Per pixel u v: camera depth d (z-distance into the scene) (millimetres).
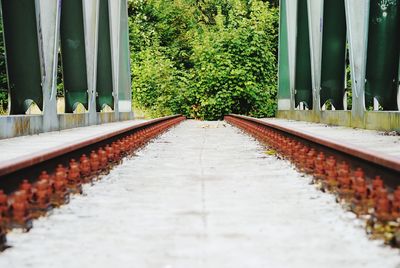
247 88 36938
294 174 8133
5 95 33281
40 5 15938
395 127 14070
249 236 4266
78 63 21188
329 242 4090
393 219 4324
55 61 17094
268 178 7715
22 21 15945
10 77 16203
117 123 24797
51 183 5758
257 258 3652
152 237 4270
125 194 6426
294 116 27250
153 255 3758
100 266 3547
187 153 11859
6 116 13359
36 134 15469
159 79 39875
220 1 58719
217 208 5434
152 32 52062
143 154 11742
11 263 3674
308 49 26312
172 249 3906
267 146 13305
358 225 4633
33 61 16219
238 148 13172
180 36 56344
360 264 3525
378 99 16656
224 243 4047
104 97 26031
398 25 16016
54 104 17281
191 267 3465
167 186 7020
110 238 4273
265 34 38562
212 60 37719
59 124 17703
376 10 16156
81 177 7141
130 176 8086
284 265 3504
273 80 38531
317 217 4984
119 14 26078
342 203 5508
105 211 5363
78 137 13969
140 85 39781
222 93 37250
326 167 6992
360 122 16828
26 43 16094
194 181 7461
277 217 4984
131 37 49875
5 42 15977
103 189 6820
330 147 8148
